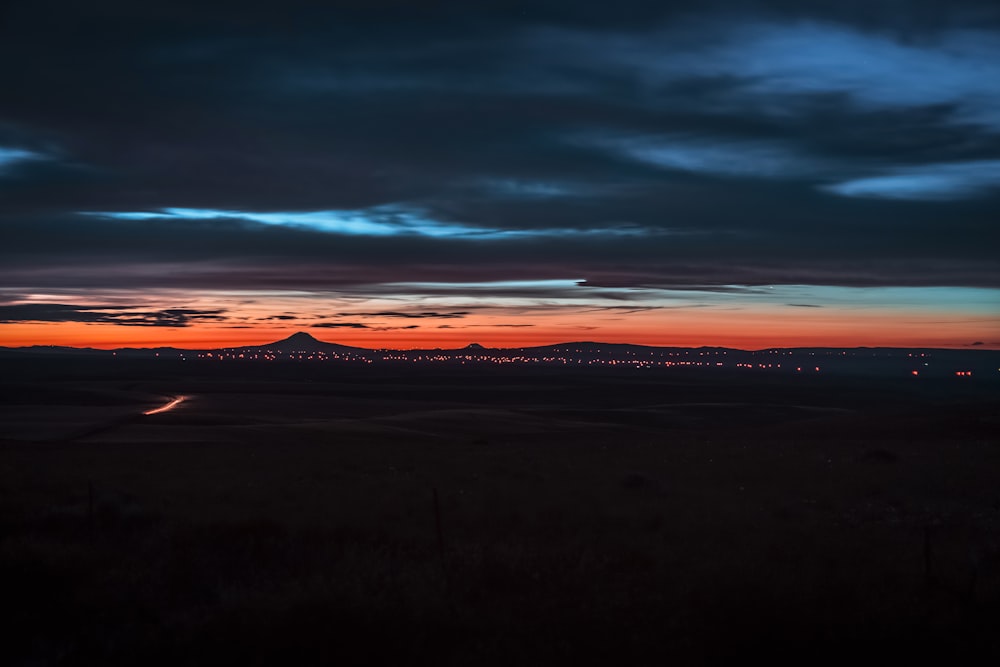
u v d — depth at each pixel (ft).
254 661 32.65
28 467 115.65
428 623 36.58
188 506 73.51
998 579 44.29
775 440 187.11
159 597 42.60
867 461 119.24
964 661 32.04
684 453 139.33
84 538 58.29
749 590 38.75
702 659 33.01
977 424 207.31
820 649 32.71
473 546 51.88
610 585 44.47
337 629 34.42
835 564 50.42
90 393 587.27
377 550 51.72
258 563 49.47
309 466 118.62
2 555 46.88
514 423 320.09
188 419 313.53
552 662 32.89
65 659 33.30
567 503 76.64
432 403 558.15
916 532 64.44
